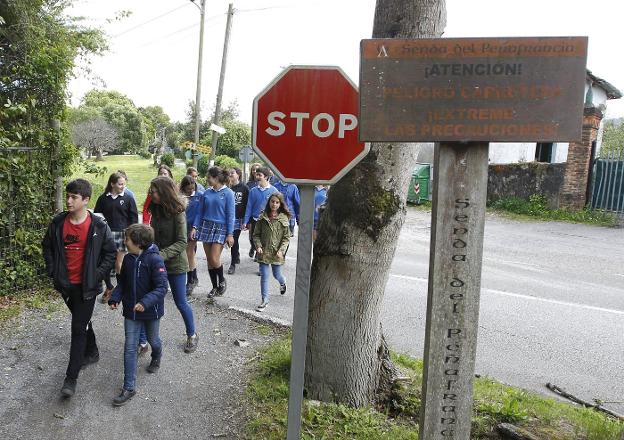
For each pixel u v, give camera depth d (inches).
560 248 451.2
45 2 301.4
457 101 86.1
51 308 223.9
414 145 139.0
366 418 139.5
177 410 147.0
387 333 234.5
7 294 234.2
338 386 147.9
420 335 233.5
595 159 620.7
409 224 590.2
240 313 232.2
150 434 135.4
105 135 1715.1
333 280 145.0
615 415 163.5
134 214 263.1
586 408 164.2
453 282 92.0
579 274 358.0
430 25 132.6
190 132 1647.4
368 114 87.4
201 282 295.3
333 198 143.4
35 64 251.6
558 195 636.1
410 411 149.3
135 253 155.9
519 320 255.8
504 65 84.8
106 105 2049.7
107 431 136.3
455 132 86.7
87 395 153.5
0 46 266.4
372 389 152.6
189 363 177.0
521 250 440.8
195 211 255.8
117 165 1529.3
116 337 196.7
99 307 228.7
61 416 142.3
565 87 84.4
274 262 249.6
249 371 171.5
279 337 203.2
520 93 85.1
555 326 248.4
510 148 808.9
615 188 603.8
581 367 204.5
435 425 95.7
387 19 135.2
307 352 150.9
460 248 91.0
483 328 243.6
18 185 239.6
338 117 97.7
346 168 98.6
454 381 94.3
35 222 251.4
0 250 234.4
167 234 183.3
